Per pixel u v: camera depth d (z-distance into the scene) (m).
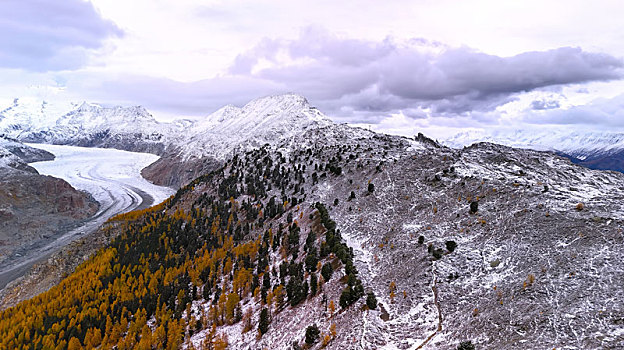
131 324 105.19
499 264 65.31
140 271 136.75
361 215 115.00
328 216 118.62
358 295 68.38
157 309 108.38
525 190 87.44
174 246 151.25
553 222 70.44
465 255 71.75
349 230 108.94
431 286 66.06
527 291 54.31
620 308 44.91
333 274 84.25
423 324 56.94
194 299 112.44
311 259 94.19
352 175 152.12
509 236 72.19
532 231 70.38
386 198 118.00
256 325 84.06
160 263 140.62
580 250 59.50
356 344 54.28
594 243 59.97
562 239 64.44
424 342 52.28
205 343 83.88
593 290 49.72
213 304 105.19
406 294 66.12
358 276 77.75
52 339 104.31
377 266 82.44
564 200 78.38
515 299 53.78
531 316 48.72
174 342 90.25
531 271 59.12
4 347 101.50
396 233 94.00
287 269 101.44
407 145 177.12
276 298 88.62
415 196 110.06
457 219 88.12
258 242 129.38
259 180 187.62
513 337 46.41
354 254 91.56
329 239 100.25
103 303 116.94
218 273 122.00
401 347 52.47
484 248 72.19
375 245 93.81
